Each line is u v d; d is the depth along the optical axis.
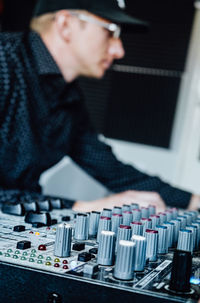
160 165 3.59
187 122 3.64
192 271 0.71
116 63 3.74
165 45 3.62
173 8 3.61
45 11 1.95
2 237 0.81
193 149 3.66
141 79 3.70
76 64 1.99
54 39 1.92
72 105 1.93
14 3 3.87
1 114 1.60
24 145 1.63
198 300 0.58
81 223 0.88
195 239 0.89
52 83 1.74
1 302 0.64
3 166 1.61
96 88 3.79
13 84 1.60
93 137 2.05
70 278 0.61
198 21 3.61
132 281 0.62
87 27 1.91
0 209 1.15
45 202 1.18
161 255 0.83
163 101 3.65
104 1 1.95
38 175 1.78
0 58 1.58
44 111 1.72
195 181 3.66
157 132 3.66
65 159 3.23
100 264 0.70
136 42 3.69
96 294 0.60
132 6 3.68
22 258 0.67
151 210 1.17
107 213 0.96
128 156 3.66
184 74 3.61
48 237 0.85
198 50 3.61
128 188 1.93
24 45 1.68
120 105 3.74
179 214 1.19
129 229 0.77
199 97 3.65
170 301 0.56
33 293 0.62
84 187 3.20
